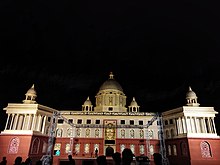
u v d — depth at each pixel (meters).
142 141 52.97
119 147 52.38
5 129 47.03
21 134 45.34
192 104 53.44
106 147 52.72
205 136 44.84
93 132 54.97
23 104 50.75
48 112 53.94
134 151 51.78
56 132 54.97
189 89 56.97
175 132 50.59
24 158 42.50
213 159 42.22
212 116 48.16
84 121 56.19
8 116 49.47
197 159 42.19
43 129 50.94
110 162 42.50
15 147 44.09
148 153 50.66
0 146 44.19
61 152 51.41
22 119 50.34
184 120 49.09
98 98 67.50
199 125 48.84
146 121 55.59
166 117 54.38
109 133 54.69
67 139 53.16
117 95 65.81
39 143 47.62
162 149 45.81
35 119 49.62
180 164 44.72
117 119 56.12
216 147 43.59
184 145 45.22
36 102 56.59
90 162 46.03
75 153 51.69
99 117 56.56
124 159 6.93
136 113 56.56
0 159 42.69
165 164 43.12
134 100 67.75
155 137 53.69
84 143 53.25
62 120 56.69
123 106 66.31
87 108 66.38
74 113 56.81
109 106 63.34
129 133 54.59
